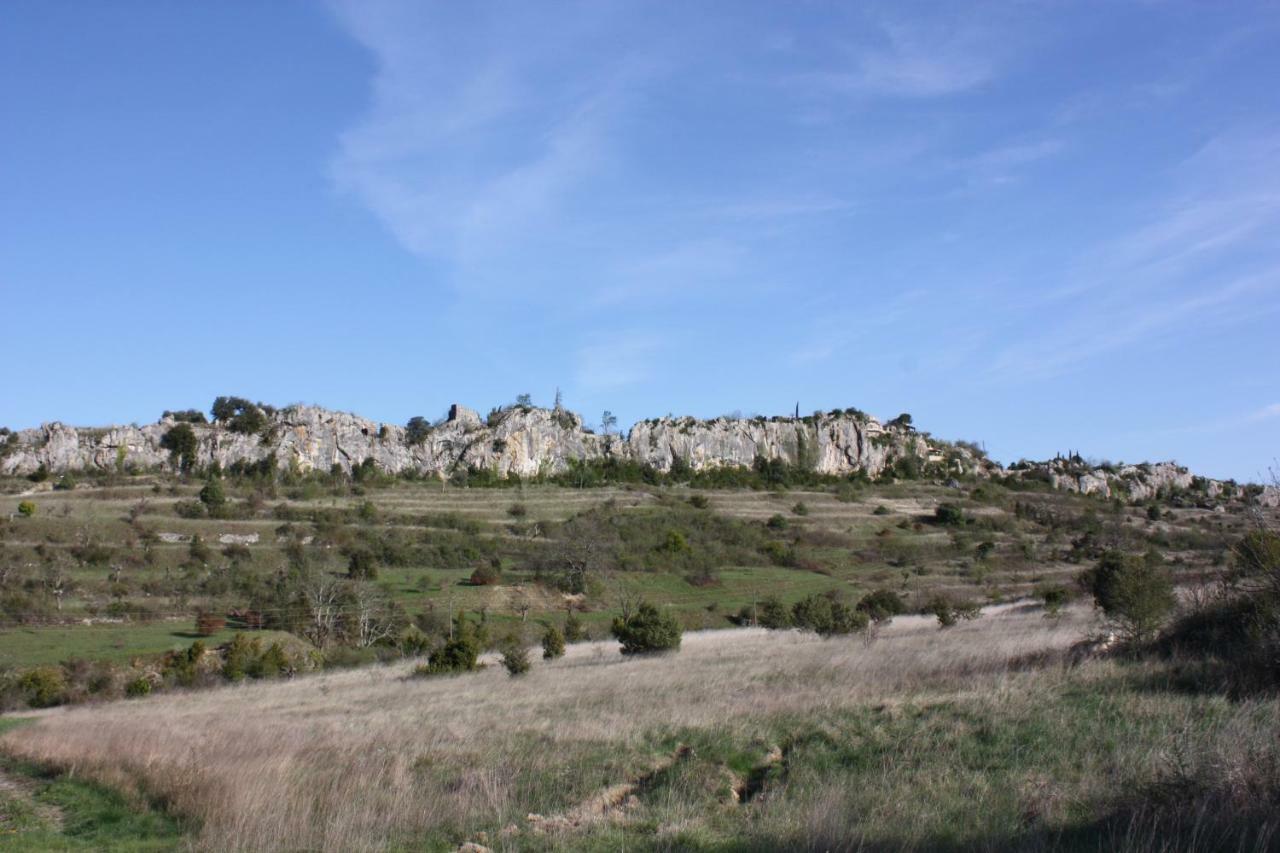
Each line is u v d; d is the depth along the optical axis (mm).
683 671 27562
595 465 144375
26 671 46406
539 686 28797
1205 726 12133
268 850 11461
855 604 63750
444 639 57781
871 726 14812
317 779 14797
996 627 32781
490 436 142375
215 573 70562
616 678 28047
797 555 89875
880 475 151625
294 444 129500
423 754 16703
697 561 84875
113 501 93188
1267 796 9211
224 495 94438
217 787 14281
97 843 12977
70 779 17438
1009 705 14812
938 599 51781
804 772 12875
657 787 13297
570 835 11195
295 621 60656
